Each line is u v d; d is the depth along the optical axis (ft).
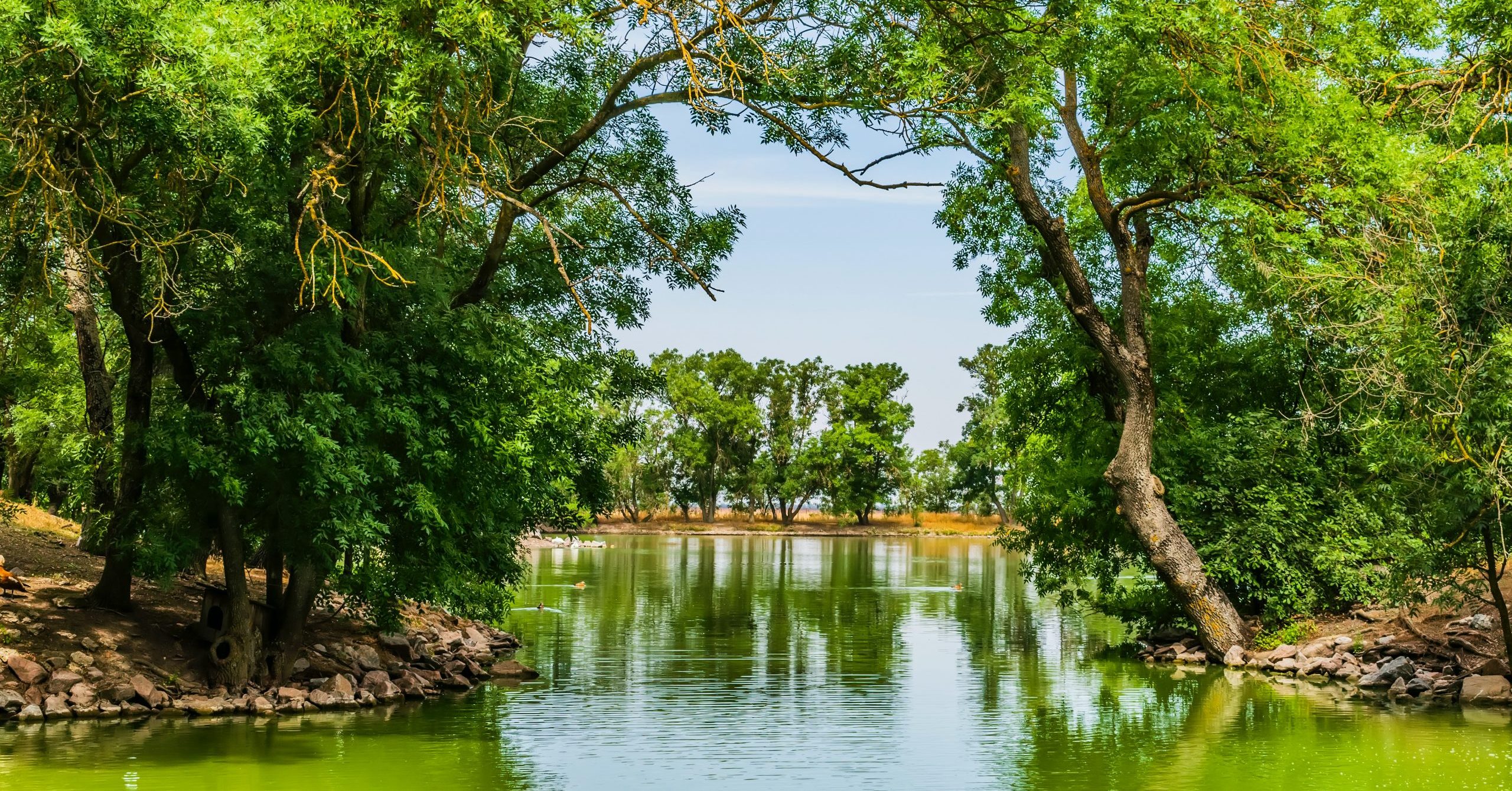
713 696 65.62
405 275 62.18
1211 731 55.57
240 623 60.64
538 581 156.04
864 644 91.09
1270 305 87.92
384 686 64.34
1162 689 69.21
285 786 42.80
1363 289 58.75
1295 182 77.25
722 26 51.80
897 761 48.39
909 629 103.14
